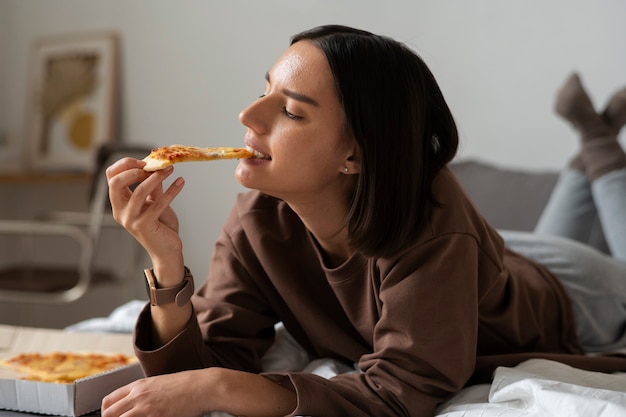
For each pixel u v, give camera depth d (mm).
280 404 1066
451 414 1089
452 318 1121
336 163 1129
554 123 2846
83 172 3580
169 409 1028
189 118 3463
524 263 1691
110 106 3549
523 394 1052
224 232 1405
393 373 1113
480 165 2672
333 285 1273
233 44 3375
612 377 1260
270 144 1113
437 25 2996
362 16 3119
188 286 1179
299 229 1326
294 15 3254
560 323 1641
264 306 1411
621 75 2740
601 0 2758
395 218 1119
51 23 3734
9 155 3689
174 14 3480
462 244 1164
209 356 1260
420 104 1132
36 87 3736
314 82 1092
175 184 1131
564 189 2355
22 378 1231
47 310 3734
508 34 2896
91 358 1349
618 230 2193
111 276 3076
